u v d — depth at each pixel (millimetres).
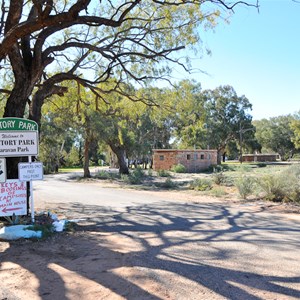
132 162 69500
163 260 6184
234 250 6863
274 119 98125
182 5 11781
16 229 7996
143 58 13758
